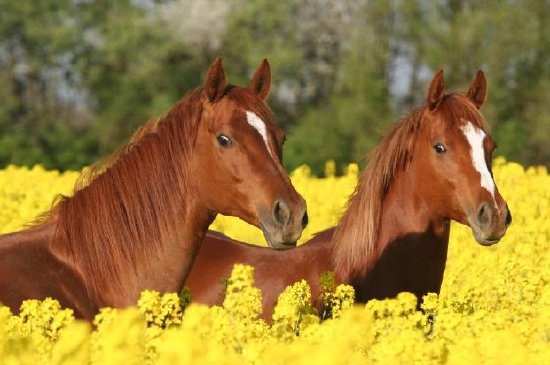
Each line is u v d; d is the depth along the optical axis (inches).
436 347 301.0
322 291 454.3
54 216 393.1
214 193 382.3
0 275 375.2
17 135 2490.2
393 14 2657.5
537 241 698.2
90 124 2815.0
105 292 385.1
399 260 469.1
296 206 373.1
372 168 475.5
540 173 1195.9
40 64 2903.5
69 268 383.9
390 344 300.4
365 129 2402.8
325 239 488.7
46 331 331.6
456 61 2566.4
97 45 2913.4
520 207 863.1
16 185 1082.1
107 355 280.2
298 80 2787.9
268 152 378.6
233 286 341.7
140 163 387.9
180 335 278.8
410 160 468.4
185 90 2827.3
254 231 761.0
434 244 469.7
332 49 2923.2
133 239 385.1
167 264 386.9
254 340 318.0
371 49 2623.0
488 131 460.1
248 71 2854.3
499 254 615.2
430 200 464.1
